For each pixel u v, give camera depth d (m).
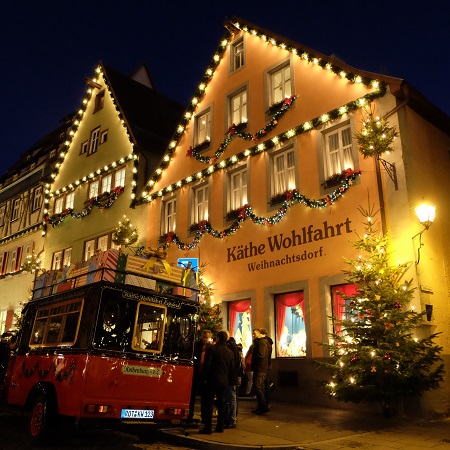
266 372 10.09
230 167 16.05
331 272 12.14
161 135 22.55
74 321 7.72
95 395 6.95
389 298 9.48
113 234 19.20
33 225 25.97
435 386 9.13
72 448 7.18
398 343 8.96
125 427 7.50
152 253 8.40
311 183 13.28
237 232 14.99
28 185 27.92
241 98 16.75
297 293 12.98
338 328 11.68
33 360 8.52
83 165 23.73
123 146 21.45
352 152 12.49
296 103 14.42
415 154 11.86
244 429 8.38
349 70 13.08
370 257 10.25
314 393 11.66
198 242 16.22
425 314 9.93
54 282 9.01
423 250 10.93
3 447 7.15
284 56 15.32
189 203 17.27
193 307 8.45
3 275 26.75
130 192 20.11
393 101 11.93
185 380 7.98
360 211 11.87
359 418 9.48
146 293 7.89
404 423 8.93
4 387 9.41
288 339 12.89
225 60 17.66
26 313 9.57
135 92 24.34
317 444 7.23
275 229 13.83
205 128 17.92
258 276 13.94
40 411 7.48
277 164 14.75
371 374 9.12
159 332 7.89
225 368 8.20
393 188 11.34
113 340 7.32
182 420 8.56
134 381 7.37
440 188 12.42
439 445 7.09
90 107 24.70
